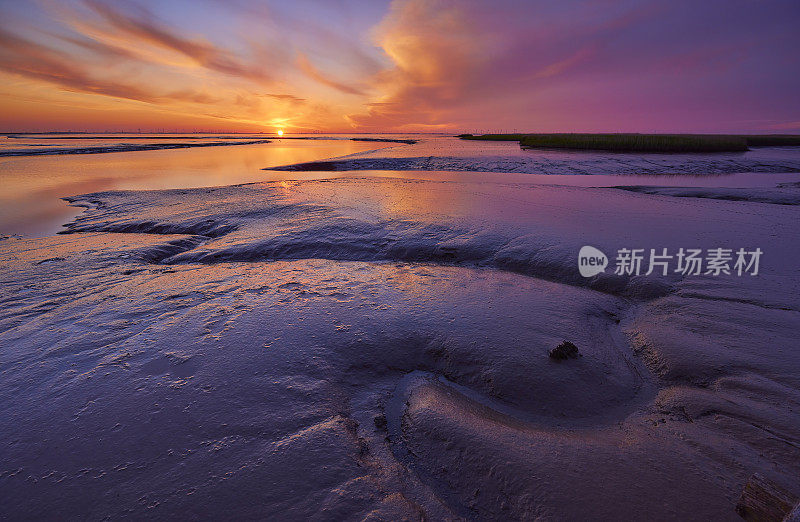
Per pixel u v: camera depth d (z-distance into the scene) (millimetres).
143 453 2477
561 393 3219
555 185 14812
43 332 4160
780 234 7457
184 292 5262
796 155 27266
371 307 4695
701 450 2545
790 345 3684
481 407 3152
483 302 4855
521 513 2162
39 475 2332
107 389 3137
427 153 30906
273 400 3008
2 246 8047
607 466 2410
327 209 10219
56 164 29062
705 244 6844
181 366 3447
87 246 7914
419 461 2619
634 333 4258
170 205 12016
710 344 3797
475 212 9617
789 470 2326
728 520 2023
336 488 2242
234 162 29938
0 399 3057
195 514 2059
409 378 3604
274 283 5582
